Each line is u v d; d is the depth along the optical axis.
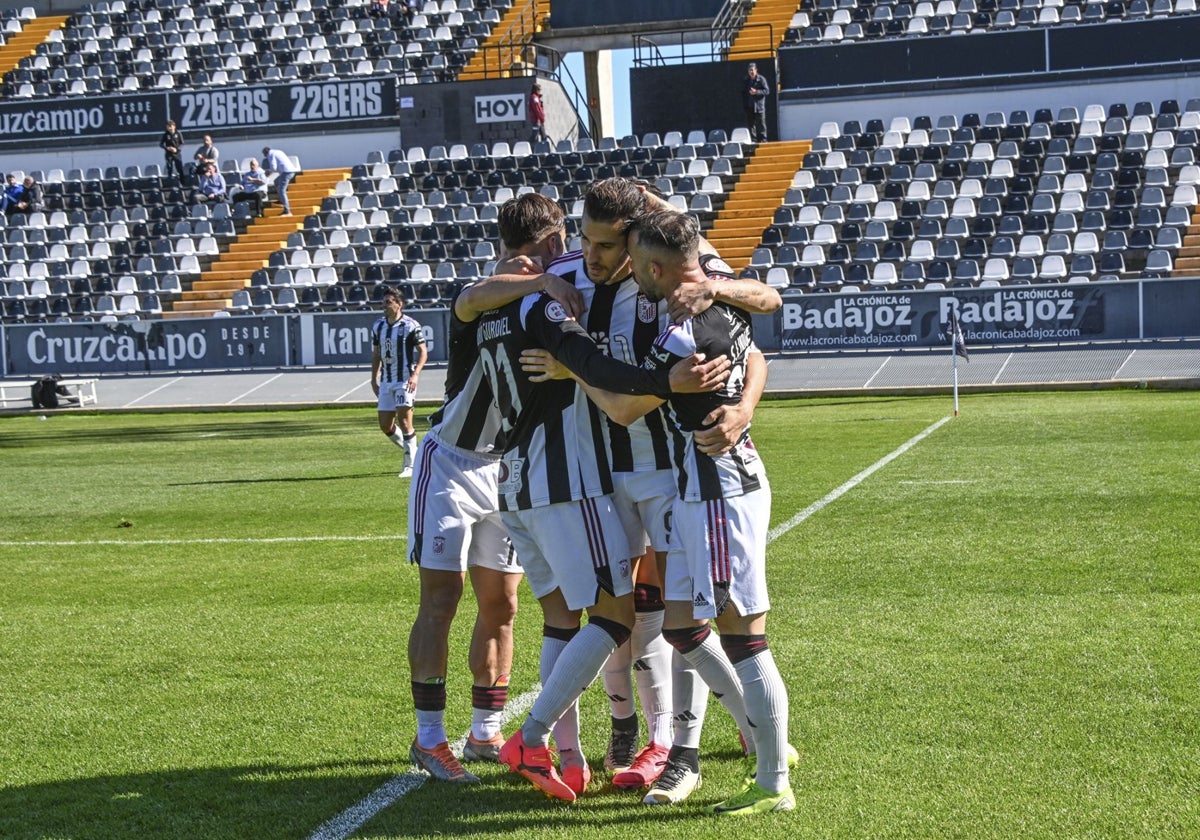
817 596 7.47
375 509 11.90
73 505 12.91
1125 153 29.28
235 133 37.38
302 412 25.16
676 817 4.38
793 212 29.86
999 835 4.07
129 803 4.60
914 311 25.34
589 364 4.29
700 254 4.61
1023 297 24.81
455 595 4.97
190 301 31.72
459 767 4.83
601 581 4.52
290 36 41.00
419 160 34.59
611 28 38.50
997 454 13.93
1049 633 6.46
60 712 5.73
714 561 4.34
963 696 5.49
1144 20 31.92
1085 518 9.69
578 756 4.75
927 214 29.16
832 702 5.48
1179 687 5.51
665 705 4.85
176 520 11.67
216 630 7.25
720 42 36.44
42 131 38.38
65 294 32.12
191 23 42.47
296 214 34.22
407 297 30.00
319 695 5.91
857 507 10.61
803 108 34.19
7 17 44.31
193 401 26.70
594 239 4.39
